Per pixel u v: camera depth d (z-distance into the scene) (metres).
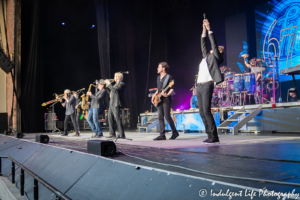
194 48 13.05
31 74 11.30
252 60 8.12
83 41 13.59
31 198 2.20
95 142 2.27
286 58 9.41
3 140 5.52
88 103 6.69
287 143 3.18
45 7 12.49
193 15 13.12
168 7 13.69
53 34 13.06
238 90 8.05
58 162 2.39
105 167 1.75
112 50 13.04
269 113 6.19
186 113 8.03
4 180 2.94
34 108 11.27
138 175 1.44
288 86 9.62
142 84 13.81
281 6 9.69
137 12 13.73
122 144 3.45
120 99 4.73
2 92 10.43
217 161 1.86
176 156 2.18
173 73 13.71
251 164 1.69
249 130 6.65
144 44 13.84
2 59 9.30
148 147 2.96
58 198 1.52
